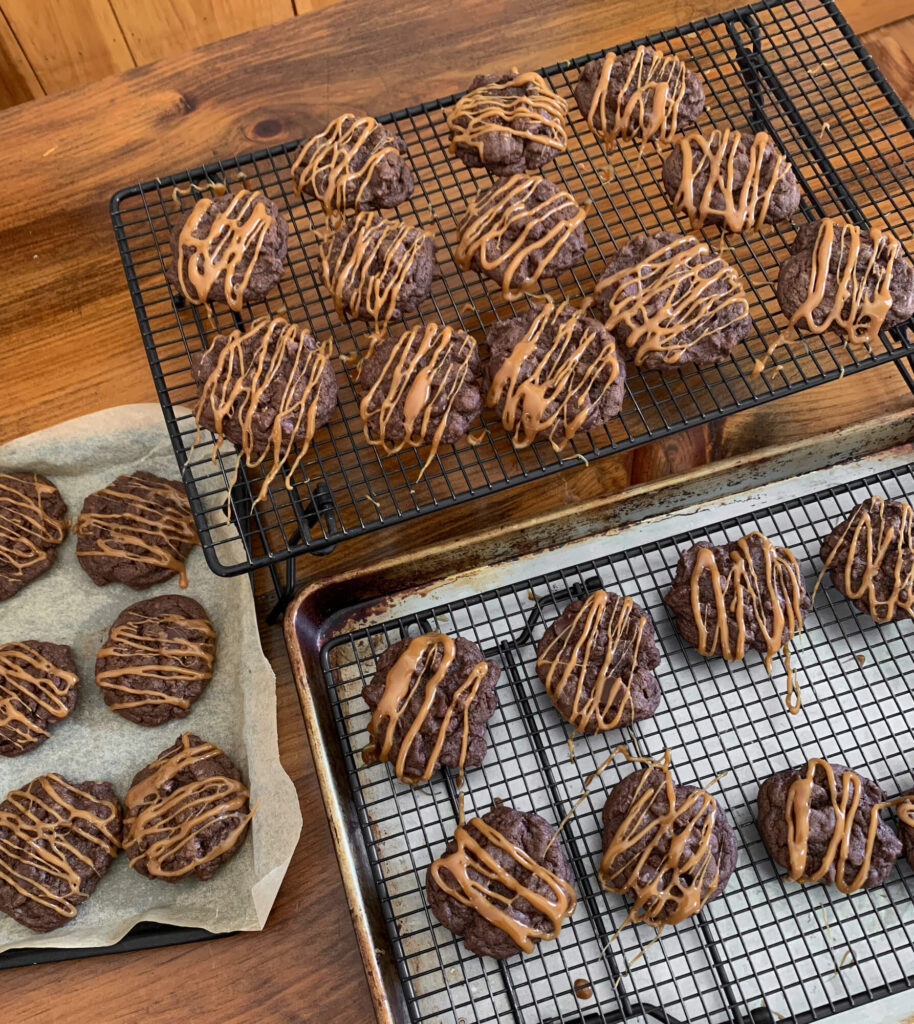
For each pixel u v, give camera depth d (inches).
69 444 26.4
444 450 25.7
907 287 23.8
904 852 23.0
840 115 27.5
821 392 26.2
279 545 25.7
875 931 22.7
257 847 23.4
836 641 24.7
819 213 25.3
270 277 24.6
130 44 36.4
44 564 26.3
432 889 22.2
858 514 24.5
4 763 25.0
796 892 23.0
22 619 26.2
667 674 24.5
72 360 26.9
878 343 26.0
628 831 22.4
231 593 25.8
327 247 24.8
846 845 22.2
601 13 28.5
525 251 24.4
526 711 24.2
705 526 25.1
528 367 23.5
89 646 26.0
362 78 28.3
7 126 28.3
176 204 27.3
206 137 27.9
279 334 23.8
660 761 23.7
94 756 25.0
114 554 25.8
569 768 23.9
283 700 24.7
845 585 24.2
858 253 23.9
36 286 27.3
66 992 22.9
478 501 25.9
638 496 24.5
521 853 22.2
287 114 28.0
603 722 23.3
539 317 23.8
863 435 25.0
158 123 28.1
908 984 22.1
